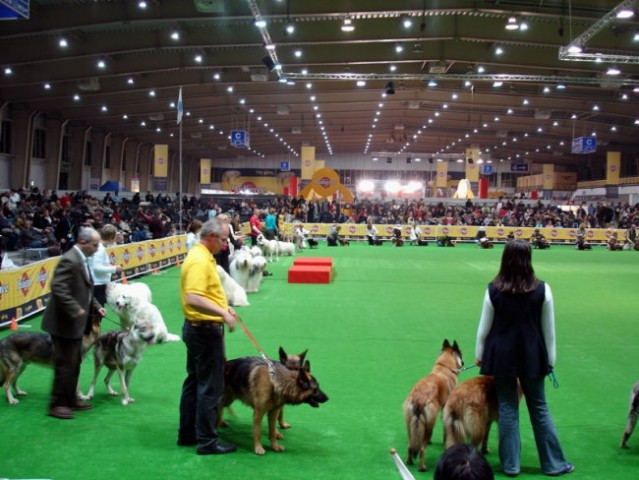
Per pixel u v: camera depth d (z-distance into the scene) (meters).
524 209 40.22
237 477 4.31
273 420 4.85
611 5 19.31
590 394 6.54
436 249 28.81
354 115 45.47
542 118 39.03
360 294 13.61
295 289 14.29
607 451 4.96
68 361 5.56
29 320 10.01
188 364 4.89
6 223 17.88
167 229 24.95
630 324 10.54
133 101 33.38
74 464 4.50
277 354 8.02
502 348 4.33
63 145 39.50
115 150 47.59
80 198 29.38
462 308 11.89
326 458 4.71
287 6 18.67
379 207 41.62
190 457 4.66
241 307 11.67
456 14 20.23
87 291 5.63
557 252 28.58
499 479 4.36
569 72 29.30
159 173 38.00
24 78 26.33
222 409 5.23
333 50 25.98
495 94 36.09
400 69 28.98
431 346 8.62
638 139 48.66
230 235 12.98
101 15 19.27
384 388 6.60
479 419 4.36
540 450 4.47
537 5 19.02
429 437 4.50
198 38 22.34
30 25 19.52
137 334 5.80
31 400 6.03
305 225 34.50
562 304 12.76
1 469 4.39
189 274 4.62
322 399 4.78
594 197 47.91
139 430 5.24
